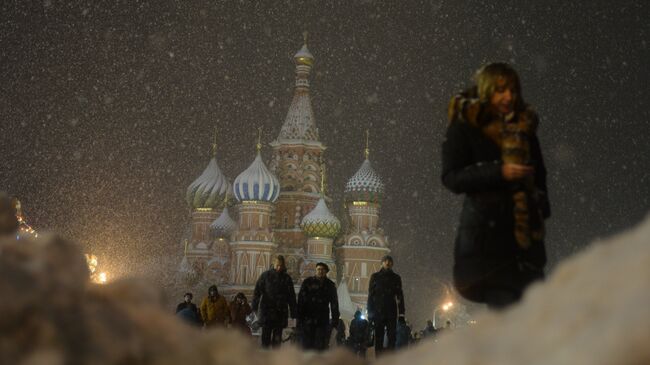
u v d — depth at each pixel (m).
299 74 101.44
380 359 2.06
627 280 1.43
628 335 1.22
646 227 1.64
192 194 95.38
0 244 1.82
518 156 3.17
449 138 3.33
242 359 1.91
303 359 2.12
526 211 3.14
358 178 93.81
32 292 1.64
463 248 3.19
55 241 1.89
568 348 1.33
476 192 3.22
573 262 1.69
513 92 3.32
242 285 87.06
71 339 1.61
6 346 1.54
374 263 90.88
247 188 89.81
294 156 96.94
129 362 1.69
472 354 1.60
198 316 16.66
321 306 12.84
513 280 3.10
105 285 1.94
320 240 90.62
